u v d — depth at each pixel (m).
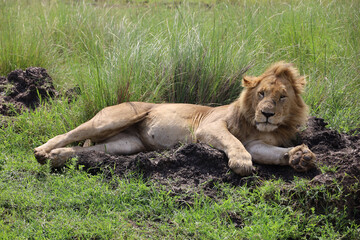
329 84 13.76
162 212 8.27
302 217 8.11
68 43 17.61
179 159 9.31
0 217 8.08
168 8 21.61
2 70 15.37
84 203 8.45
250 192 8.63
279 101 9.12
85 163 9.62
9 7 18.66
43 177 9.36
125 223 7.88
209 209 8.16
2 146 10.83
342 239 7.98
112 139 10.57
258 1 20.44
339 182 8.47
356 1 18.83
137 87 12.74
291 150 8.88
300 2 19.55
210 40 14.13
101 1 22.83
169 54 13.73
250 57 14.22
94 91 12.45
